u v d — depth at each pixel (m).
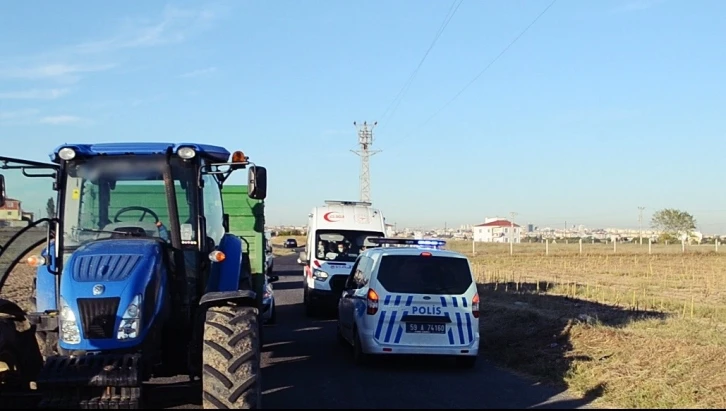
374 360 11.80
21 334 8.15
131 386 6.54
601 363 11.12
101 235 8.06
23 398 7.41
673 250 63.03
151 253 7.53
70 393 6.58
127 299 6.98
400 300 11.34
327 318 18.83
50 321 7.48
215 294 7.71
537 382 10.49
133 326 6.95
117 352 6.85
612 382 9.99
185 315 8.06
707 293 24.78
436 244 13.66
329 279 18.62
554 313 17.25
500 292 23.95
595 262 43.88
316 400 8.92
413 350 11.23
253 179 8.53
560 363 11.33
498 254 54.34
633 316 17.12
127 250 7.50
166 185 8.23
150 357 7.15
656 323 15.24
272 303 17.09
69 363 6.57
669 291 25.62
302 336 15.30
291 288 29.78
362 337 11.46
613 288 26.14
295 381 10.26
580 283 28.72
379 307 11.34
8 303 8.10
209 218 8.97
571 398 9.38
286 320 18.33
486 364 12.09
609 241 105.00
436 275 11.60
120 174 8.26
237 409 6.77
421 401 9.02
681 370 10.33
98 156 8.23
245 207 13.91
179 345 8.07
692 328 14.33
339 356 12.66
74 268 7.23
